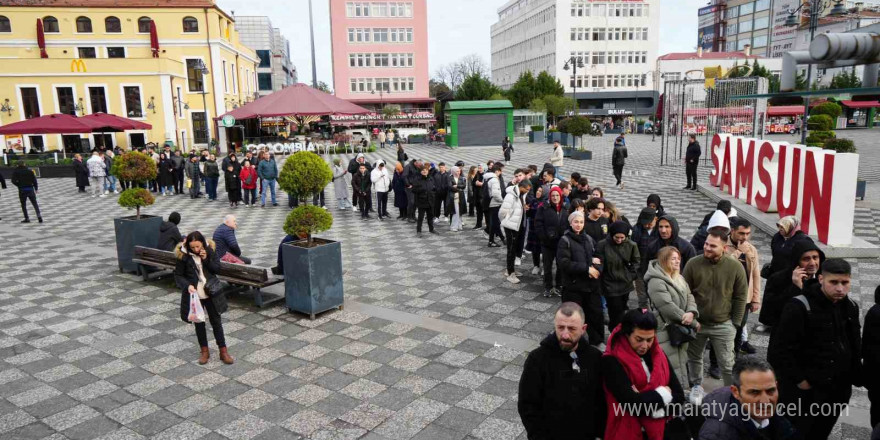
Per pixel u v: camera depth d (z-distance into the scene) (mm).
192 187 20219
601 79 78125
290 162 7586
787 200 11469
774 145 12406
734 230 5781
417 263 10672
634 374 3275
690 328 4773
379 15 67062
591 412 3232
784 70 8531
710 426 3023
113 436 4926
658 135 54969
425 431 4895
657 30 78000
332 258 7801
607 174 23531
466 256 11094
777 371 3994
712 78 26844
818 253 4703
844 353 3842
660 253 4969
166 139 38406
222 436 4887
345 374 6035
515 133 49656
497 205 11477
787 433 3004
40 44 43375
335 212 16781
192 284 6211
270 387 5777
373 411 5254
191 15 44062
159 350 6801
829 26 46531
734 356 5586
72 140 36938
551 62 79188
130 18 44031
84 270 10570
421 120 61062
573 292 6312
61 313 8180
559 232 8125
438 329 7250
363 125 59812
